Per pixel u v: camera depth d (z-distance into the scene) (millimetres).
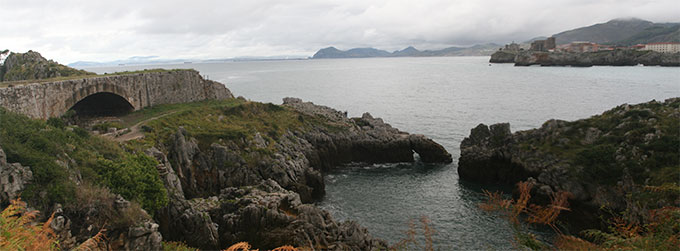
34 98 53938
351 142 85062
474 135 76125
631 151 54625
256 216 44094
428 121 119250
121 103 80688
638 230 15406
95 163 38094
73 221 30031
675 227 13961
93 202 31312
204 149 63719
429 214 54125
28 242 15836
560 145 63406
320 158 79812
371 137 86375
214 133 67750
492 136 73312
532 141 67250
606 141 59875
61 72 82250
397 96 181250
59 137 38812
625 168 52750
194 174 60469
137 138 59781
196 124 73750
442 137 98812
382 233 48875
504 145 69875
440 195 62219
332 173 76812
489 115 126125
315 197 63031
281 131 81312
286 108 96062
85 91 66750
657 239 13625
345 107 151250
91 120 71562
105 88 71875
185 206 45094
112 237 30594
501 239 45438
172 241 41406
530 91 184250
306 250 23812
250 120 84688
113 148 45656
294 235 41875
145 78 85375
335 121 94938
